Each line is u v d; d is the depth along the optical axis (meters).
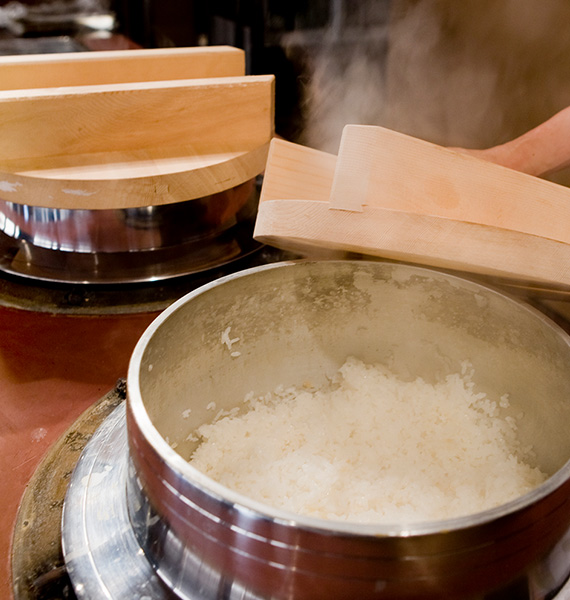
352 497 0.98
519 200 0.96
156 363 0.91
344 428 1.17
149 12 2.90
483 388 1.15
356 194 0.91
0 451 1.02
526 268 0.90
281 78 2.51
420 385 1.23
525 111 2.04
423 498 0.98
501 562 0.62
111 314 1.40
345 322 1.21
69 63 1.71
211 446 1.09
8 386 1.18
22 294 1.46
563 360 0.90
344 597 0.61
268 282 1.08
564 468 0.64
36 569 0.80
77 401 1.15
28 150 1.39
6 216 1.58
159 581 0.74
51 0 3.26
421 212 0.94
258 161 1.56
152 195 1.38
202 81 1.52
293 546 0.58
